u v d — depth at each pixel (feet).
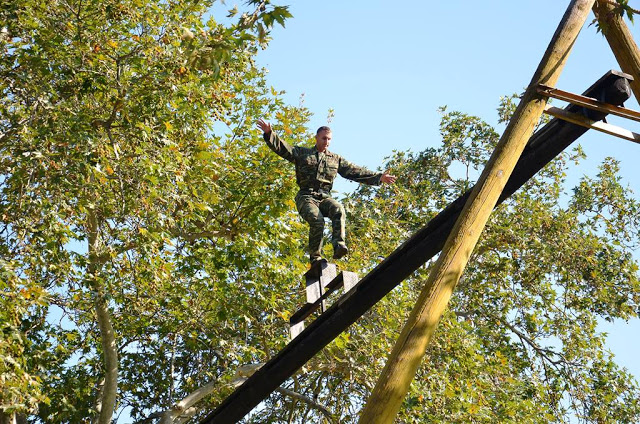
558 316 80.07
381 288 22.97
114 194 48.80
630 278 79.30
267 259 58.95
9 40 51.03
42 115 48.70
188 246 60.80
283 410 72.74
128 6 50.83
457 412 59.21
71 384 63.46
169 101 52.21
